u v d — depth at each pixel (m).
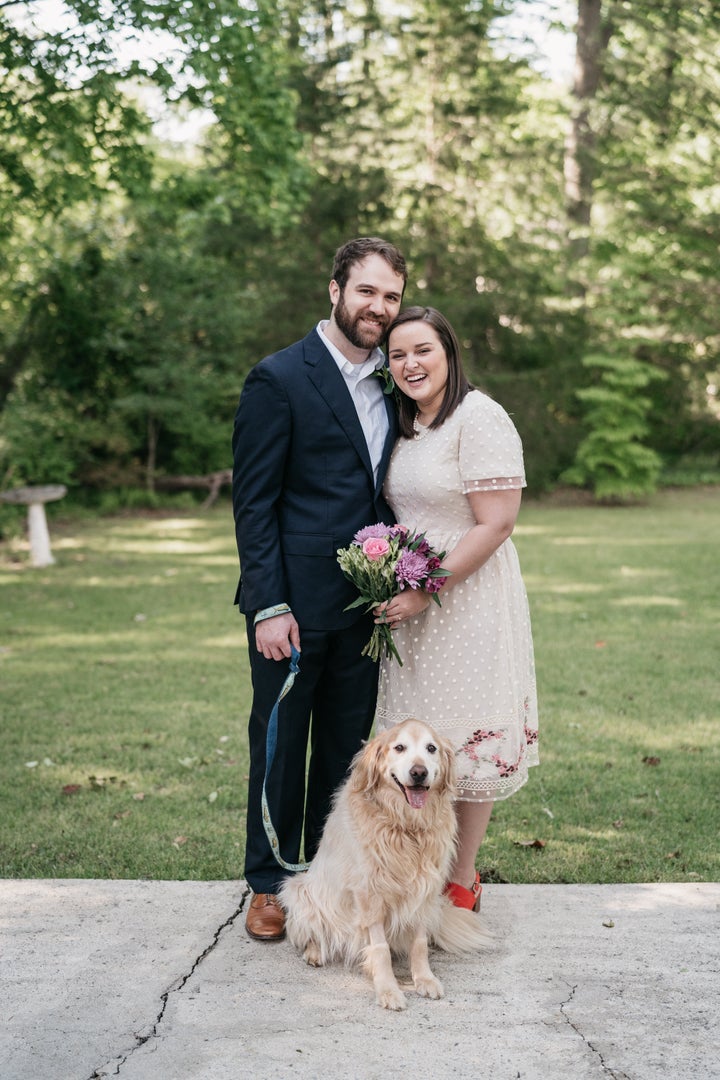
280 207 15.30
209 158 20.58
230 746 5.82
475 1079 2.58
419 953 3.13
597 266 23.81
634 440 27.59
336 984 3.11
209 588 11.52
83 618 9.84
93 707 6.66
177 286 19.84
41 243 18.73
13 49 11.51
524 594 3.59
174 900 3.71
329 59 23.09
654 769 5.42
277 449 3.39
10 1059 2.67
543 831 4.55
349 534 3.44
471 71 23.23
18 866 4.13
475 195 23.89
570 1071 2.62
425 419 3.47
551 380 23.86
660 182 24.23
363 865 3.08
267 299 22.06
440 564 3.25
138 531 17.22
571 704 6.73
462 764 3.42
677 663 7.86
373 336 3.37
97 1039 2.77
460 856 3.50
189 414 20.11
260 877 3.52
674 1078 2.59
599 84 24.56
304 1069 2.63
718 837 4.47
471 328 23.58
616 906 3.63
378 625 3.36
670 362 26.25
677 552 14.29
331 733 3.67
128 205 19.41
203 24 11.51
